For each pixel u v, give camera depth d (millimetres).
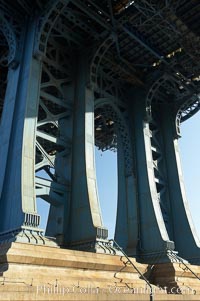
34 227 20797
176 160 38625
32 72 26062
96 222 25016
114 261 23438
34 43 27047
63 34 31016
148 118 36594
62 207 26922
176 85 39688
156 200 33500
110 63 34656
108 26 30297
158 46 34750
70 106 30750
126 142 36656
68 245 25641
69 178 27953
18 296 12984
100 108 38000
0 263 18281
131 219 33594
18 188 21891
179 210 36375
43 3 28219
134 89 38562
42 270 19156
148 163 34906
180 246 34969
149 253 30906
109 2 29703
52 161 27594
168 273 27406
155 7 29594
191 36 31984
